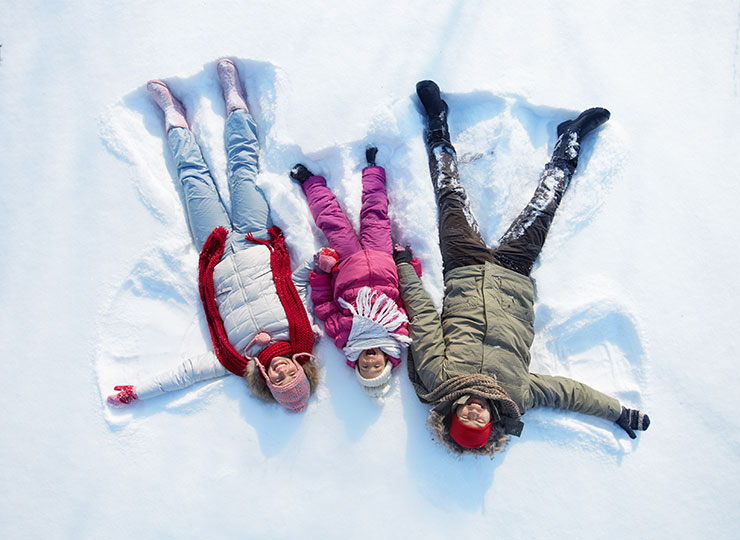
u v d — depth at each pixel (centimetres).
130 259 197
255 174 198
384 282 176
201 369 184
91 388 189
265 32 213
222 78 206
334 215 188
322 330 189
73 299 196
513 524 178
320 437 182
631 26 217
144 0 218
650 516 179
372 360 167
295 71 207
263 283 184
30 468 183
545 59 211
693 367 190
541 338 193
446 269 189
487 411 159
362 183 191
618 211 200
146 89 211
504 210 200
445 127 199
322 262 179
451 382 162
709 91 212
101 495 181
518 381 168
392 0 216
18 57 215
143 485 181
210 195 197
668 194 202
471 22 213
